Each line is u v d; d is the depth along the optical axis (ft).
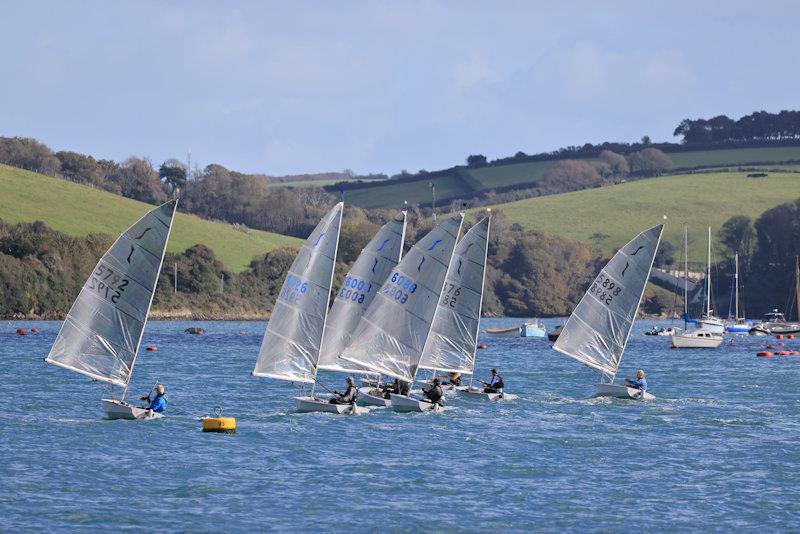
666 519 500.74
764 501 533.96
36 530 465.88
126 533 465.06
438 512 508.53
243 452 635.66
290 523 485.56
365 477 575.79
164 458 613.93
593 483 570.87
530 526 488.02
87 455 616.80
